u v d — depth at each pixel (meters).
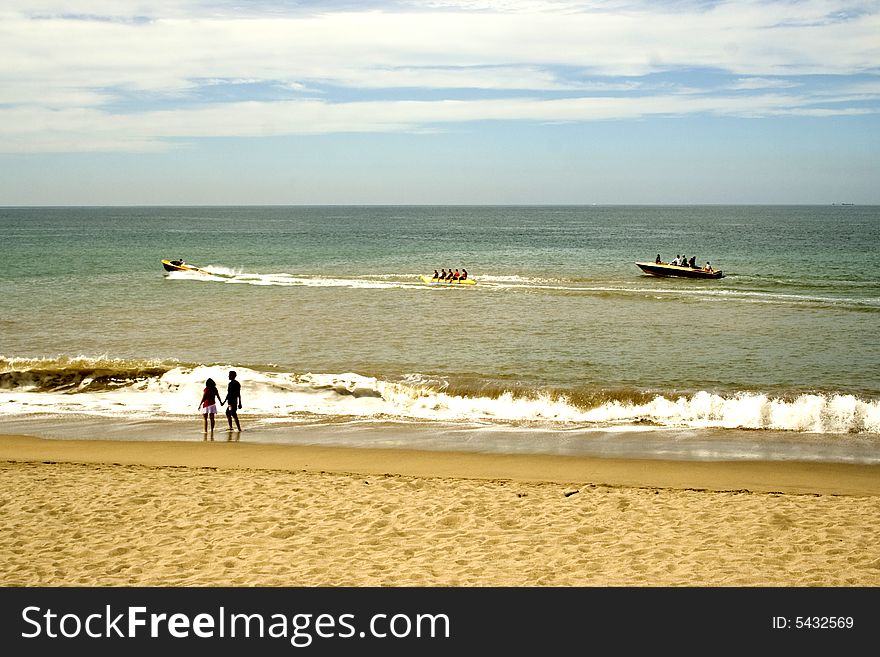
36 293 41.50
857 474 13.73
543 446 15.69
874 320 32.53
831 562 8.86
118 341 28.31
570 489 12.04
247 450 15.23
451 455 14.93
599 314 34.47
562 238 109.25
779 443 15.88
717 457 14.89
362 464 14.20
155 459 14.52
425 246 88.75
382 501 11.26
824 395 20.22
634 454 15.10
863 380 22.19
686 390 20.72
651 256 70.62
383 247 86.81
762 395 20.09
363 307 36.72
